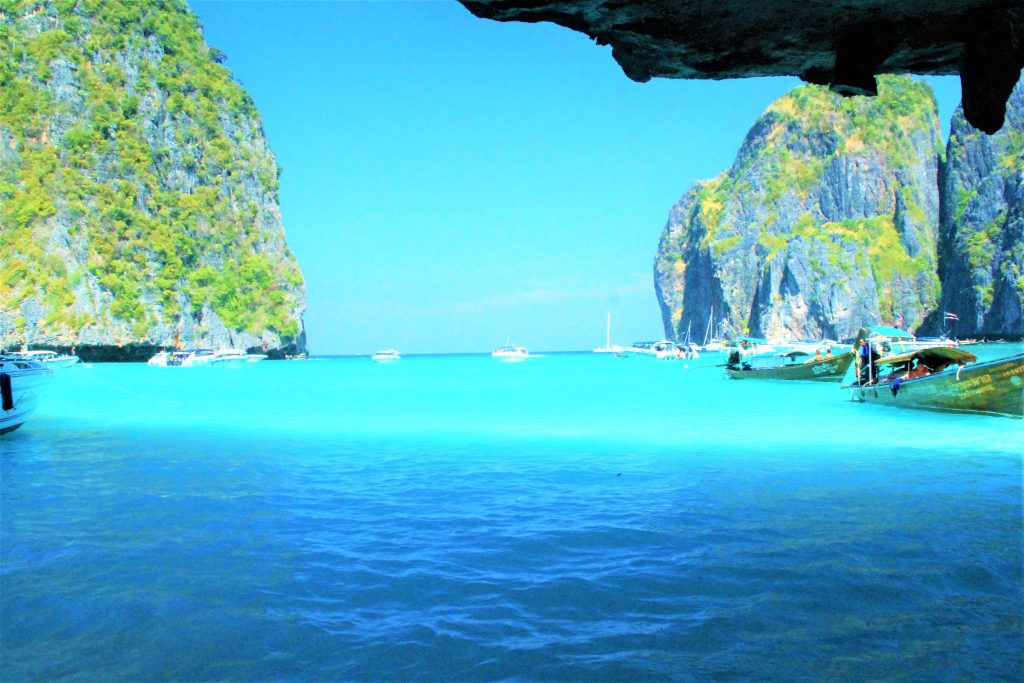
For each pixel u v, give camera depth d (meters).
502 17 7.14
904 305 194.12
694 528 9.44
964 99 7.45
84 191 128.25
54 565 8.08
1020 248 150.25
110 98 138.00
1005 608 6.48
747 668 5.42
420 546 8.75
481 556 8.30
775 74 8.33
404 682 5.30
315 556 8.36
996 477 13.24
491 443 19.09
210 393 46.03
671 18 7.00
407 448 18.27
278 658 5.71
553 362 121.81
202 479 13.72
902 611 6.45
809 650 5.70
